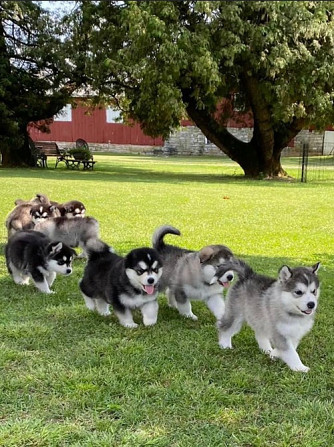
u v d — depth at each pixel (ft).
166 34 61.67
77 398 10.98
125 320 15.83
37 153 92.68
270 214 40.75
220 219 37.60
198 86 67.67
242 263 14.32
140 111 73.56
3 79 79.25
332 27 65.00
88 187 56.54
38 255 19.39
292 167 100.63
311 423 10.12
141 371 12.35
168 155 148.66
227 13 61.82
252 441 9.49
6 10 80.89
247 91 72.38
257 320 13.35
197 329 15.76
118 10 73.15
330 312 17.34
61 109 91.35
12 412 10.46
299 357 13.50
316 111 67.46
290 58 61.87
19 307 17.48
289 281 12.49
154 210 40.96
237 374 12.28
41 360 12.94
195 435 9.71
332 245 29.35
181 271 16.84
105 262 16.79
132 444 9.38
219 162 117.19
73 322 16.06
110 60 67.92
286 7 63.21
